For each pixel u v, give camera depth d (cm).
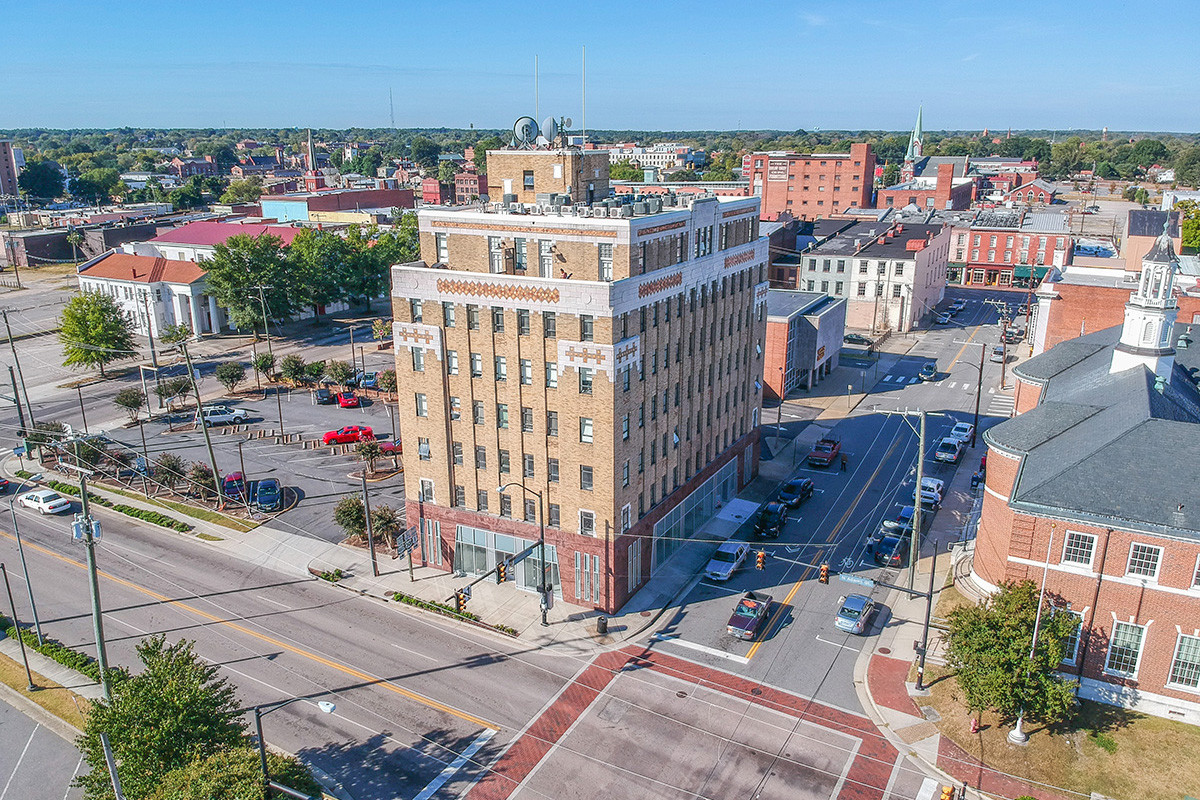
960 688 4075
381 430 8225
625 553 5019
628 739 3938
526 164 5716
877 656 4572
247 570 5594
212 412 8462
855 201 19075
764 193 19888
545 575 4950
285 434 8144
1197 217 13138
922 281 12731
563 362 4688
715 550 5806
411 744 3903
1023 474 4494
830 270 12750
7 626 4919
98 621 3734
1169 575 3909
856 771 3719
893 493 6744
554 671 4469
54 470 7294
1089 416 4772
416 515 5553
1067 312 8838
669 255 5134
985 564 4947
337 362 9538
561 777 3691
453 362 5131
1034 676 3756
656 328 5047
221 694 3541
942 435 8056
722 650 4644
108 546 5953
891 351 11406
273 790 3095
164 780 3105
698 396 5806
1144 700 4053
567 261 4728
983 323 12950
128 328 10875
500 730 4006
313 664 4534
